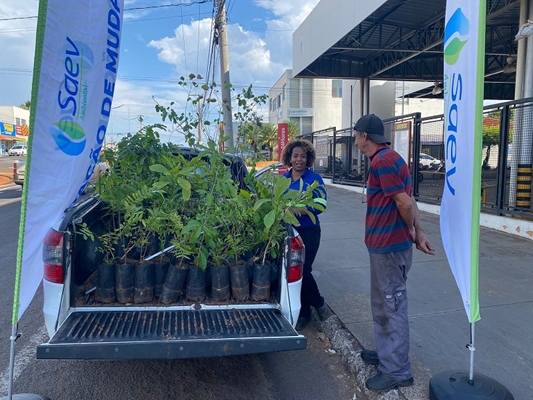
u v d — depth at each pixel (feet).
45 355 8.23
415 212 9.91
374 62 67.97
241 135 17.63
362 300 15.80
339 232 27.63
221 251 10.95
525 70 32.24
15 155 179.22
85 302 10.26
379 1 39.78
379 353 10.15
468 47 8.05
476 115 7.77
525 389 9.94
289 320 10.27
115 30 9.89
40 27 7.14
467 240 8.47
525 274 18.16
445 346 12.05
